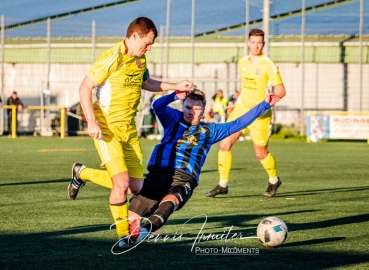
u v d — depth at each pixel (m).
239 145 37.00
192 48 44.53
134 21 8.64
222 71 46.78
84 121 45.50
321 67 45.09
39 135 46.06
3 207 12.57
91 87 8.52
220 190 14.73
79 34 46.94
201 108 9.15
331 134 40.22
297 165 23.98
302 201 14.12
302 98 42.81
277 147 35.06
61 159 24.91
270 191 14.91
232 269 7.58
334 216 11.92
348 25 44.91
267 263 7.92
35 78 47.78
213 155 29.70
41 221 10.94
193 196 14.84
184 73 47.06
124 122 8.89
